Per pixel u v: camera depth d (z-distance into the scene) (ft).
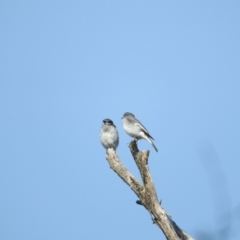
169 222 46.62
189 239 47.37
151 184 47.83
